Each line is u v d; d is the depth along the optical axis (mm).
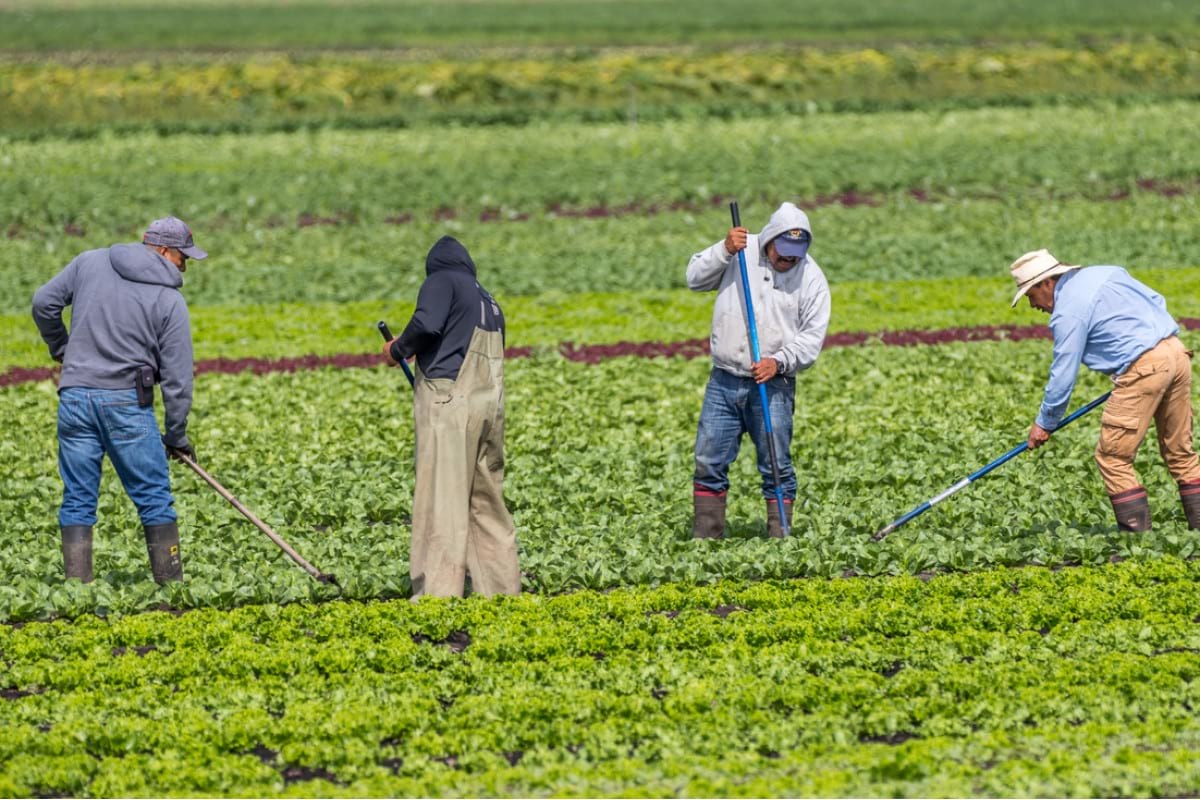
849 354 63750
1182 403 36500
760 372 36219
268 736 26828
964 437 49156
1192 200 102000
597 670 29266
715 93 156375
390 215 105500
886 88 155875
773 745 26016
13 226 101500
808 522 39250
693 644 31109
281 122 141750
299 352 68062
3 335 72188
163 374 34219
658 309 76438
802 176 113688
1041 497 41375
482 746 26250
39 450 50281
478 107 151500
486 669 29594
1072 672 28500
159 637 31828
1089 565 35750
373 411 55344
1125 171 111875
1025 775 24062
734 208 36750
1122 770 24203
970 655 30359
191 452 35375
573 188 111312
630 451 48688
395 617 32469
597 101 154000
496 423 33781
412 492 43406
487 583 34375
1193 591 33250
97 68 162375
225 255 93062
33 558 37125
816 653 30047
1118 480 36906
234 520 41000
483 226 101250
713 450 37969
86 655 31047
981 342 65500
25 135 137375
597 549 37594
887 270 83562
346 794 24469
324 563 36969
